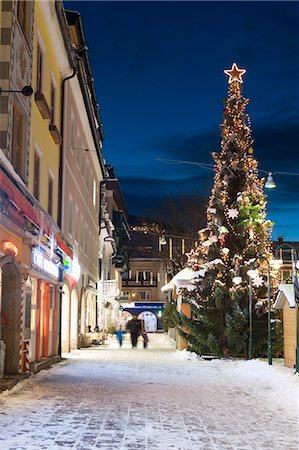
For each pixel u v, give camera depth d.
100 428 8.97
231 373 18.09
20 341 15.12
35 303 18.23
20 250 15.43
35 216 15.68
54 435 8.39
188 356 24.19
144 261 86.31
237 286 24.73
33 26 17.36
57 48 21.59
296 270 17.38
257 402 11.95
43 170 19.66
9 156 14.23
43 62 19.42
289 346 19.36
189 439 8.37
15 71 14.97
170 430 8.96
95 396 12.29
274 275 24.86
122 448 7.71
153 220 53.66
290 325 19.30
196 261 26.41
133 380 15.60
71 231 27.39
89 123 32.06
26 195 14.87
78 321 30.78
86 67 30.14
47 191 20.53
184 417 10.11
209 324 24.83
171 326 35.53
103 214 46.06
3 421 9.34
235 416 10.30
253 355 24.67
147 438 8.36
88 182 36.09
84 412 10.32
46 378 15.65
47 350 20.22
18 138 16.27
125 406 11.09
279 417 10.25
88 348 32.59
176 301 33.66
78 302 30.66
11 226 13.82
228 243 25.78
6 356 14.82
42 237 17.42
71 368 18.88
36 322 18.53
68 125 25.53
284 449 7.83
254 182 26.00
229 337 24.05
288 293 19.14
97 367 19.47
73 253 27.14
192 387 14.34
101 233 46.88
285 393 13.20
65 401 11.49
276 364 21.12
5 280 14.91
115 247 57.91
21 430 8.69
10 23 14.33
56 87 22.56
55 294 21.95
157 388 13.95
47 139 20.45
